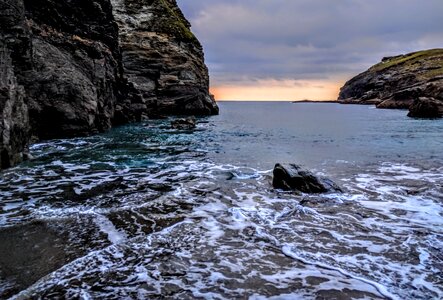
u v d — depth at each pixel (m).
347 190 10.48
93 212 8.16
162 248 6.20
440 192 10.23
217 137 26.47
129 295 4.67
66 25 25.91
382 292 4.80
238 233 6.98
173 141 23.12
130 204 8.86
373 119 50.25
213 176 12.41
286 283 5.04
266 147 21.02
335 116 64.00
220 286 4.94
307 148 20.62
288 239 6.71
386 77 120.69
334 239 6.73
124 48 47.28
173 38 53.88
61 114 21.62
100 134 25.62
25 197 9.44
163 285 4.94
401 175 12.70
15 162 14.01
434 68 102.25
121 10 50.38
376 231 7.16
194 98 53.19
